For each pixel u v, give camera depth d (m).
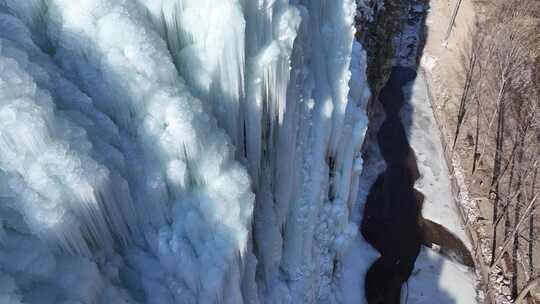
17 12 8.44
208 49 9.38
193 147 8.55
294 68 11.56
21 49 7.86
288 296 13.84
